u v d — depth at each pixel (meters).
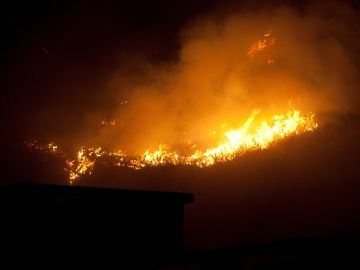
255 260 4.14
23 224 4.00
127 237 4.31
